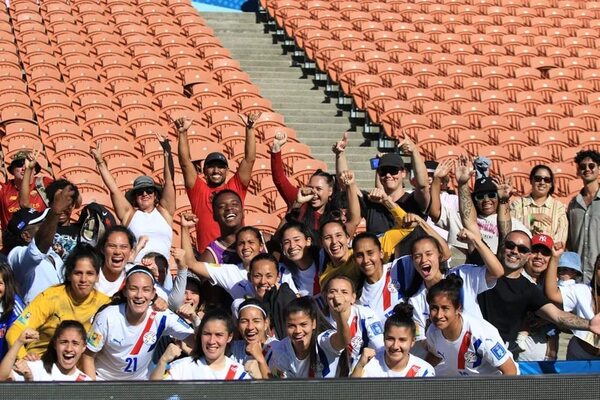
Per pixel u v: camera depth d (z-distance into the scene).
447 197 9.28
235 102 15.55
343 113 16.45
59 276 7.55
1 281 6.83
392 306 7.46
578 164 10.09
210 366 6.62
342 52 17.97
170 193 9.06
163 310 6.89
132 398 5.49
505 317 7.45
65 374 6.46
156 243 8.68
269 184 12.47
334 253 7.60
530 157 14.06
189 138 13.89
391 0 21.84
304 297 6.94
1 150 13.43
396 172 9.02
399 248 7.93
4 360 6.19
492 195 9.06
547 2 22.66
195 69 16.95
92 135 13.69
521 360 7.89
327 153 14.96
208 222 9.21
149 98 15.56
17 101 14.69
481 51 19.36
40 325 6.76
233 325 7.00
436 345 6.79
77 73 16.19
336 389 5.57
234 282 7.89
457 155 13.92
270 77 18.20
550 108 16.23
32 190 9.55
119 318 6.73
